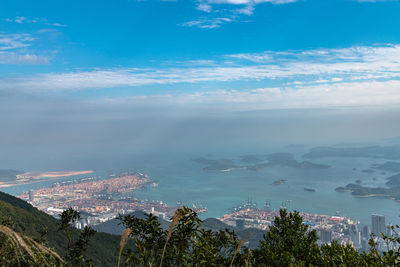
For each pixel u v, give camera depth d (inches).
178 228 163.9
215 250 170.9
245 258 172.1
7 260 109.9
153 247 164.7
